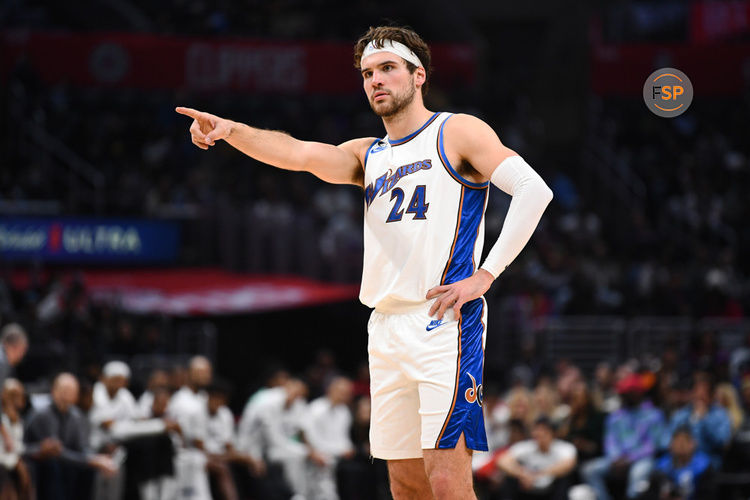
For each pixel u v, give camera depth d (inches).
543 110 1831.9
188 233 1315.2
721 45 1769.2
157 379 809.5
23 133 1469.0
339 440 860.0
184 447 785.6
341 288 1261.1
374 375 281.3
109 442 736.3
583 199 1729.8
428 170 272.8
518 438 805.9
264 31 1817.2
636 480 778.8
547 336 1182.9
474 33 1925.4
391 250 273.7
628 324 1215.6
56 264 1228.5
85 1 1774.1
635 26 1904.5
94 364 803.4
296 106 1766.7
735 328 1197.7
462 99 1766.7
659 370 898.7
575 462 782.5
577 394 834.8
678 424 787.4
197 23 1777.8
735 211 1652.3
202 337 1072.8
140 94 1672.0
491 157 266.2
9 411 614.2
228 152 1578.5
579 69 1814.7
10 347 612.1
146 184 1467.8
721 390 835.4
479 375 268.4
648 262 1424.7
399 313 273.4
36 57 1542.8
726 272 1435.8
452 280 270.2
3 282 1047.6
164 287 1211.9
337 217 1462.8
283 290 1231.5
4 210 1248.8
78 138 1533.0
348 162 293.9
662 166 1771.7
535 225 261.3
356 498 837.8
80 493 697.6
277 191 1531.7
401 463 282.7
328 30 1844.2
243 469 867.4
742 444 791.7
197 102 1699.1
